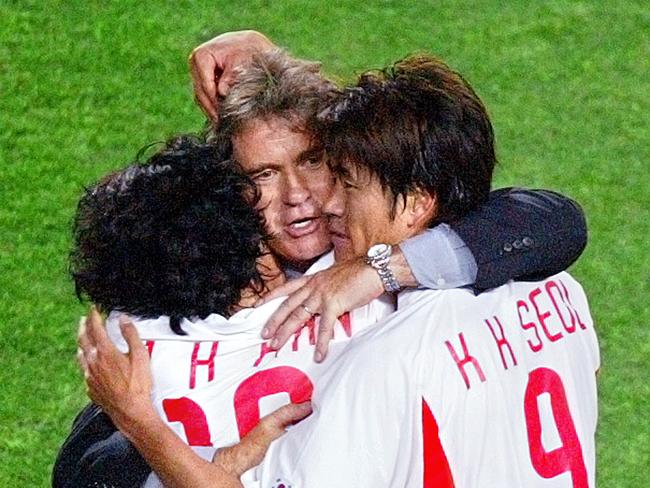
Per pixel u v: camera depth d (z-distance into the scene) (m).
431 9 26.52
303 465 8.34
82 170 22.58
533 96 24.64
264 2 26.41
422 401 8.36
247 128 9.83
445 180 8.84
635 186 22.66
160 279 9.04
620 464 17.50
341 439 8.35
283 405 8.84
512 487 8.62
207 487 8.59
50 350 19.14
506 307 9.03
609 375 18.94
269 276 9.62
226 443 8.82
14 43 25.06
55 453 17.48
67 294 20.09
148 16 25.73
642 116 24.27
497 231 8.99
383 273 8.84
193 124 23.58
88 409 10.00
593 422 9.38
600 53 25.69
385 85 8.90
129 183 9.23
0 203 21.78
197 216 9.05
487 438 8.56
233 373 8.95
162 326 9.11
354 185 8.92
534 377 8.92
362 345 8.59
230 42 11.37
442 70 9.03
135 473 9.20
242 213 9.20
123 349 9.11
